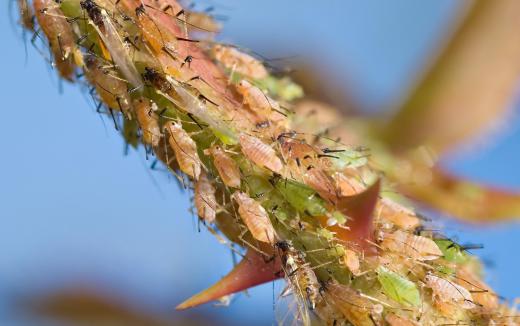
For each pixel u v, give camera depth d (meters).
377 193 0.09
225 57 0.09
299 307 0.09
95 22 0.09
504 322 0.09
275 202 0.09
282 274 0.09
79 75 0.09
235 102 0.09
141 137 0.09
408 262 0.09
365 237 0.09
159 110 0.09
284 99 0.09
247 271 0.09
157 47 0.09
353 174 0.09
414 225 0.09
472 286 0.09
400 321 0.09
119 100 0.09
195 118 0.09
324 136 0.09
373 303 0.09
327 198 0.09
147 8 0.09
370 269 0.09
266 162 0.09
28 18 0.09
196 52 0.09
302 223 0.09
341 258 0.09
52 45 0.09
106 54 0.09
